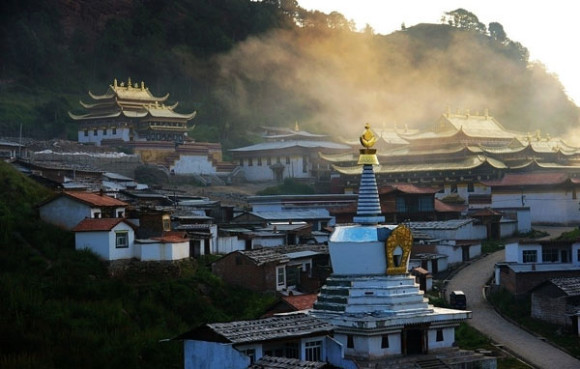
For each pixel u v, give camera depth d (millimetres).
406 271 86625
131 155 199250
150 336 92812
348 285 85500
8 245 105375
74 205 112812
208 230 122750
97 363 86000
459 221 147250
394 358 82375
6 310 91312
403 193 162000
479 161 186375
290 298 96688
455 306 112188
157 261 108500
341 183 199875
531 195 176500
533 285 114438
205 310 104125
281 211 161750
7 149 174250
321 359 75062
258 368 65875
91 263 104812
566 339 100688
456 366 83062
